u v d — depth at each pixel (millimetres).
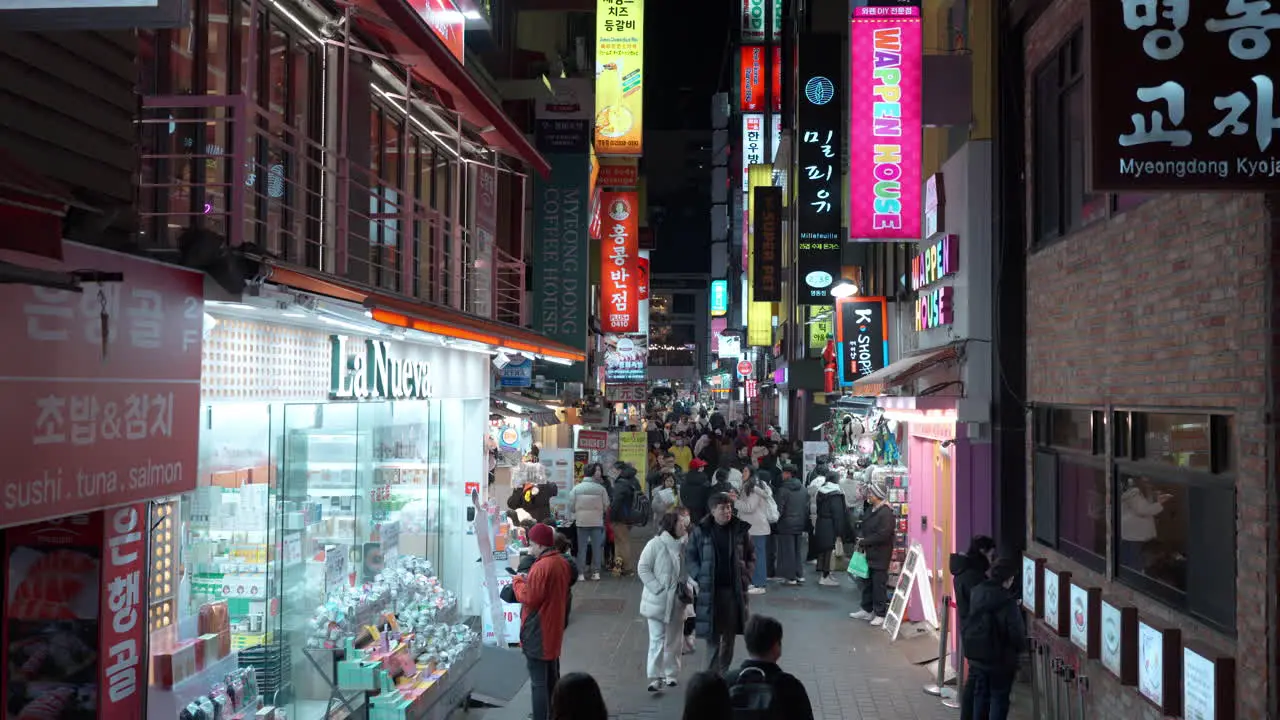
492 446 16922
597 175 31125
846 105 21766
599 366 44812
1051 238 9797
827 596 16312
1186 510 6543
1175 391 6645
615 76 24297
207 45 7672
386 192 11664
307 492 7727
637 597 16078
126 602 4801
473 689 10406
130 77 4609
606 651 12625
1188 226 6453
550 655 9195
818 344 30406
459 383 11781
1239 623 5676
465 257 14477
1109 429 7891
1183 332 6527
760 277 33562
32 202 3316
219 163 7738
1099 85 5293
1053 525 9570
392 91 11484
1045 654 9312
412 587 9672
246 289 5273
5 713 4598
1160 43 5281
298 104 9289
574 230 21172
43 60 4020
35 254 3287
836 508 17078
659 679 10930
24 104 3922
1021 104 13289
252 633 7047
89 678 4594
